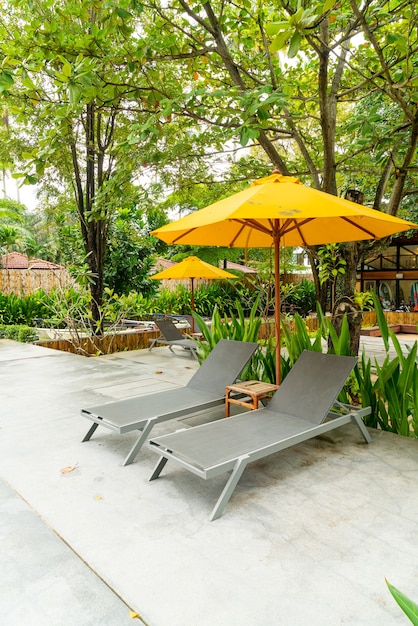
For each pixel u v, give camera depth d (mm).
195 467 2760
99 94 4527
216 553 2285
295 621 1806
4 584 2045
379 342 12609
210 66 6301
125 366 7797
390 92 4520
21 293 14312
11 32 6305
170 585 2033
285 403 3994
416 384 3975
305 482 3135
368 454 3652
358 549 2311
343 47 5680
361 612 1854
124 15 4082
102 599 1945
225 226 4879
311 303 20359
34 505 2814
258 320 5887
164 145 6320
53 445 3900
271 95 3961
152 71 4953
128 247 13977
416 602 1888
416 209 10844
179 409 3965
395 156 5793
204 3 4809
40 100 4594
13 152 9961
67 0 5715
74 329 10133
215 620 1815
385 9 4465
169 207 8539
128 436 4141
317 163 7480
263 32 5508
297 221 4422
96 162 9734
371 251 5633
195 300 17594
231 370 4793
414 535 2439
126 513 2713
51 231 17000
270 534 2463
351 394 5008
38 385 6230
